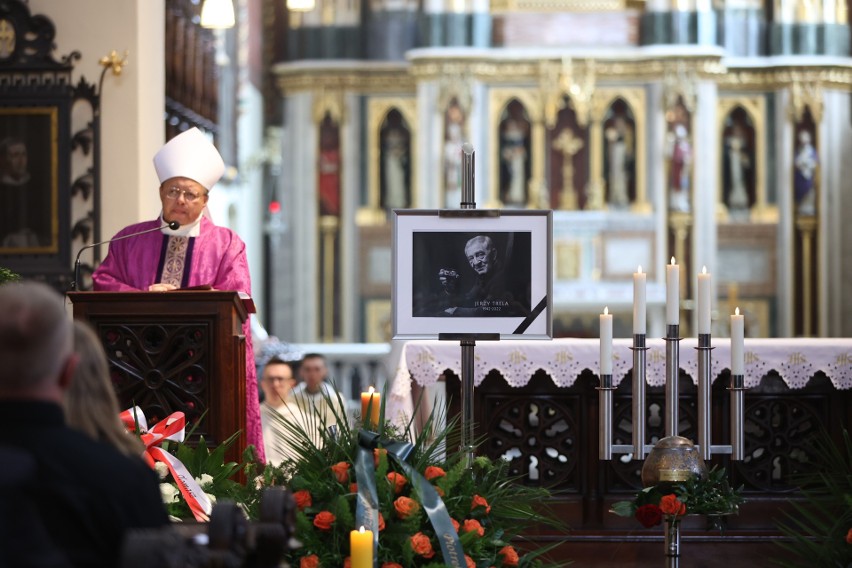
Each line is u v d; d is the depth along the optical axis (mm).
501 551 5988
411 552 5590
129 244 8344
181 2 14797
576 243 24266
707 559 7797
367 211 24734
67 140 10891
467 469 6148
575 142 24516
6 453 3396
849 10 24641
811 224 24469
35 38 10859
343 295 24641
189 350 7176
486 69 24281
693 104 24234
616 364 8086
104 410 4148
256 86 24047
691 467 6504
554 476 8172
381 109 24734
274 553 3998
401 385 8141
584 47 24422
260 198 24547
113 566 3447
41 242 10914
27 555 3344
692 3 24312
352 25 24703
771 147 24641
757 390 8258
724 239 24547
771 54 24594
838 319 24484
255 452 7348
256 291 24047
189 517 6211
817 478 7875
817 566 6789
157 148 11398
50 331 3502
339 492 5844
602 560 7883
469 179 7008
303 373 11633
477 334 6871
